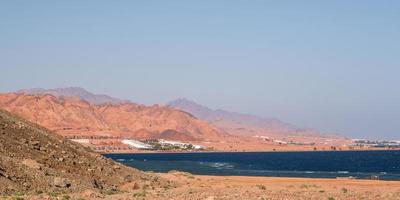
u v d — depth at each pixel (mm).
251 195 39719
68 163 53062
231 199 35719
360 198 39875
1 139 50406
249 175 111062
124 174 58188
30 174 43938
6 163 43906
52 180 44406
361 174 119438
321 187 60188
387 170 144875
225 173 120812
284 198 37906
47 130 65688
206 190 47250
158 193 41656
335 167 165875
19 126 58281
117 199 36469
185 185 58938
